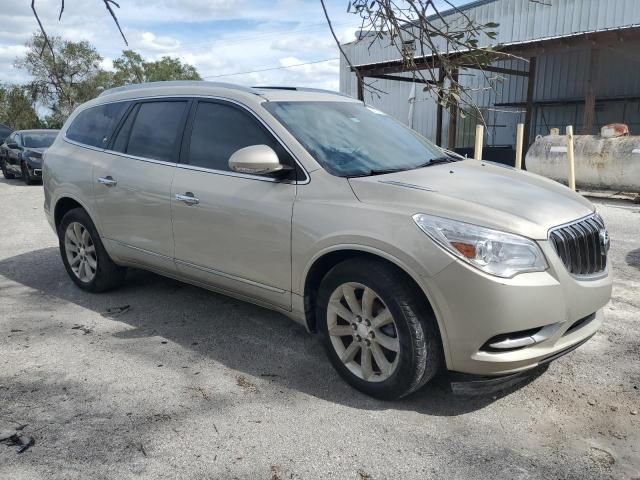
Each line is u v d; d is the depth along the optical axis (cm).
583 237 323
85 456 282
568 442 291
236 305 504
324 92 462
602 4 1948
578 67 2188
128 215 469
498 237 291
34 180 1636
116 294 538
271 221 364
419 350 308
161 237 445
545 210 319
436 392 344
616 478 262
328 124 405
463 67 267
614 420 310
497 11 2248
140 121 479
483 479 262
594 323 338
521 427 305
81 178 510
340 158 370
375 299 327
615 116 2170
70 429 306
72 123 559
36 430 305
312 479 264
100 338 434
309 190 353
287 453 284
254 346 416
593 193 1251
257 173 380
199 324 461
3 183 1727
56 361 393
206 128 423
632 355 390
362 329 334
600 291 326
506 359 293
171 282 572
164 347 416
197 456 282
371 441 293
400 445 290
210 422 313
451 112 266
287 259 359
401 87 2580
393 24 242
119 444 292
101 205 493
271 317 473
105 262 517
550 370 370
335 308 345
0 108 3969
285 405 331
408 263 301
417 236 300
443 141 2491
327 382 359
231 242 391
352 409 326
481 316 288
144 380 363
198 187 409
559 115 2300
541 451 284
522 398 335
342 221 329
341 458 279
